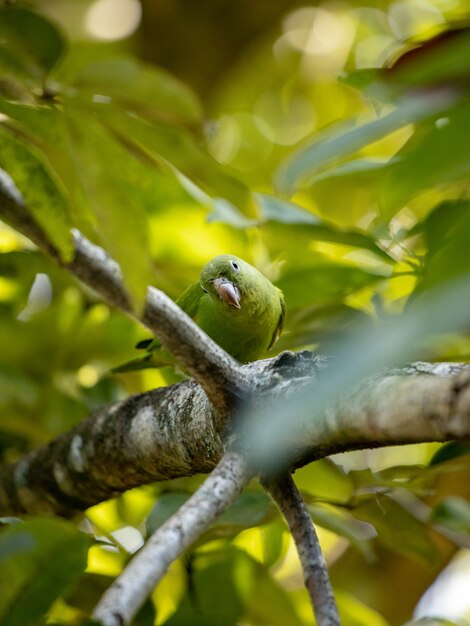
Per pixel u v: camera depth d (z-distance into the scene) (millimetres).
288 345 3463
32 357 3545
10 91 3379
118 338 3551
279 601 3469
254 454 3266
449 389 2590
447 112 2096
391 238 3426
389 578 3656
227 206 3469
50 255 3281
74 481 3416
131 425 3381
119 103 3369
